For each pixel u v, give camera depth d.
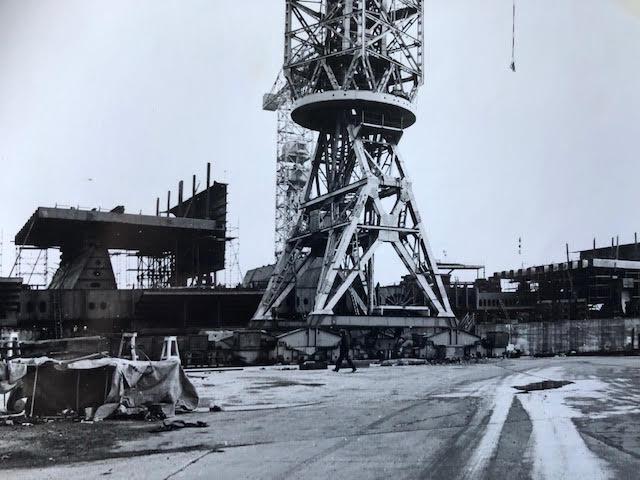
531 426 12.30
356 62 48.00
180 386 15.29
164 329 51.97
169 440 11.16
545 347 65.75
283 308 57.47
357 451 9.98
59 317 52.09
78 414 14.41
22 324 51.41
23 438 11.48
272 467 8.83
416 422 13.15
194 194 71.50
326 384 23.70
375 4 50.47
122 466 8.95
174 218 62.12
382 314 47.69
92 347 28.30
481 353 48.81
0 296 50.28
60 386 14.59
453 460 9.20
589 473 8.24
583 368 33.03
